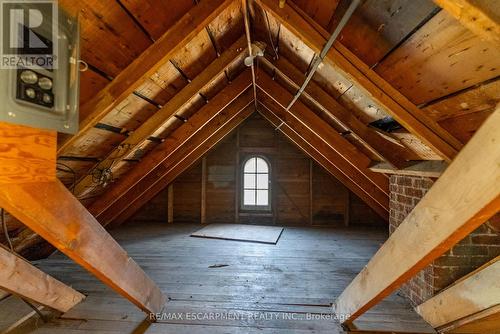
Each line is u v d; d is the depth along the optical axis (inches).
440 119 49.9
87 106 58.0
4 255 68.6
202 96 118.7
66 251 46.7
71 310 86.7
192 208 229.1
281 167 223.0
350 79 52.6
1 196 33.1
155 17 53.1
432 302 80.6
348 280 112.2
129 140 92.0
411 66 44.1
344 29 48.2
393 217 111.9
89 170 93.1
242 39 92.4
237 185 224.7
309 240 174.1
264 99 163.0
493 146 30.7
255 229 200.2
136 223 223.1
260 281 110.7
